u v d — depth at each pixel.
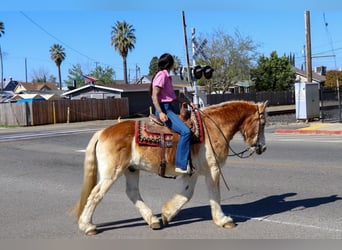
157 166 6.36
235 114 6.76
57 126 34.56
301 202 7.98
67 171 12.04
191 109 6.67
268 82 67.12
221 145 6.55
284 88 68.94
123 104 45.84
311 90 26.62
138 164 6.36
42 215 7.57
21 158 14.75
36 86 86.12
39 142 19.77
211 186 6.57
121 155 6.22
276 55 68.44
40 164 13.37
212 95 46.06
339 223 6.65
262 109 6.91
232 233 6.31
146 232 6.46
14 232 6.61
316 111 26.95
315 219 6.89
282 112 38.03
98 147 6.32
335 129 21.36
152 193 8.95
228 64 58.78
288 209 7.54
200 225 6.73
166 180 10.23
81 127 31.78
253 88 68.50
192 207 7.79
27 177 11.25
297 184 9.45
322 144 16.20
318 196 8.38
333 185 9.24
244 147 16.33
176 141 6.30
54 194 9.26
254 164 12.12
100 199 6.29
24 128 33.53
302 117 26.66
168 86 6.39
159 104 6.31
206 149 6.43
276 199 8.26
